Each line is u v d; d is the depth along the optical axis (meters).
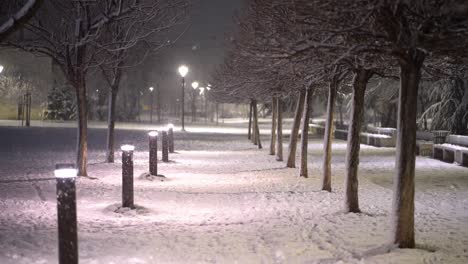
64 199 6.69
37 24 15.99
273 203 13.55
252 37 14.38
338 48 8.09
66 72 16.70
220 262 7.89
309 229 10.16
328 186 15.55
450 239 9.31
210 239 9.35
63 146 28.39
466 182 17.78
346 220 11.00
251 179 18.06
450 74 11.09
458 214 12.12
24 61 55.03
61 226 6.71
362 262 7.64
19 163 20.55
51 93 58.06
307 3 7.75
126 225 10.49
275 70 12.49
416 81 8.09
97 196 14.14
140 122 62.34
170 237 9.47
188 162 23.50
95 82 59.88
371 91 36.56
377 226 10.34
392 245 8.38
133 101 71.69
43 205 12.19
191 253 8.38
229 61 26.19
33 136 34.09
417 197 14.84
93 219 10.97
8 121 51.38
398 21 7.33
